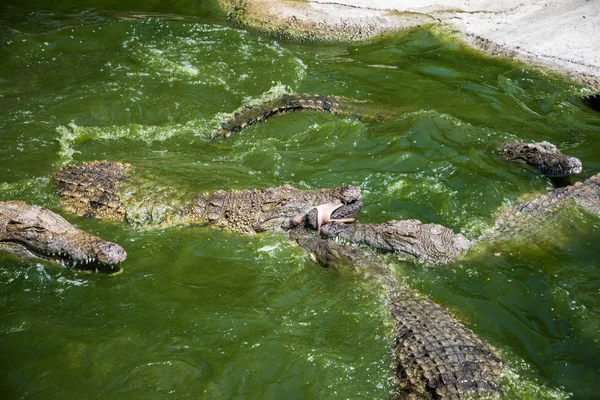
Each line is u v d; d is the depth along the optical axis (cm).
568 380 250
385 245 306
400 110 401
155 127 389
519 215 323
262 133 385
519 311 279
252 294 288
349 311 277
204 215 325
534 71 444
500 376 244
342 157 366
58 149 371
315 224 319
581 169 353
